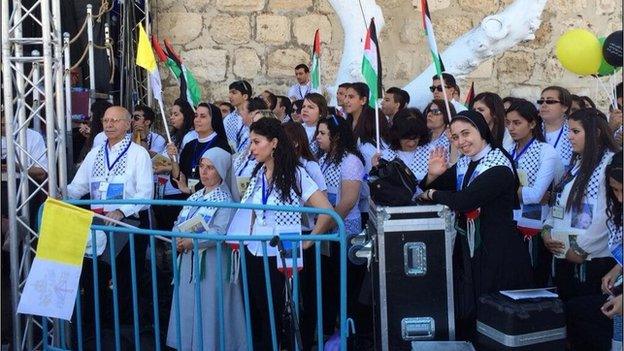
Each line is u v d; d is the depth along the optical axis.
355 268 5.55
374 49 5.78
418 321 4.45
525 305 4.14
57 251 4.53
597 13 11.84
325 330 5.60
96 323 4.65
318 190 4.86
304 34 11.62
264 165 4.91
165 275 7.05
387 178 4.73
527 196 5.28
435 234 4.44
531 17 9.91
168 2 11.50
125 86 10.36
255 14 11.58
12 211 4.92
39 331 5.32
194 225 4.76
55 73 5.21
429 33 5.89
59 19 5.23
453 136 4.59
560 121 6.21
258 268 4.82
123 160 5.70
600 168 4.70
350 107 6.50
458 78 10.13
